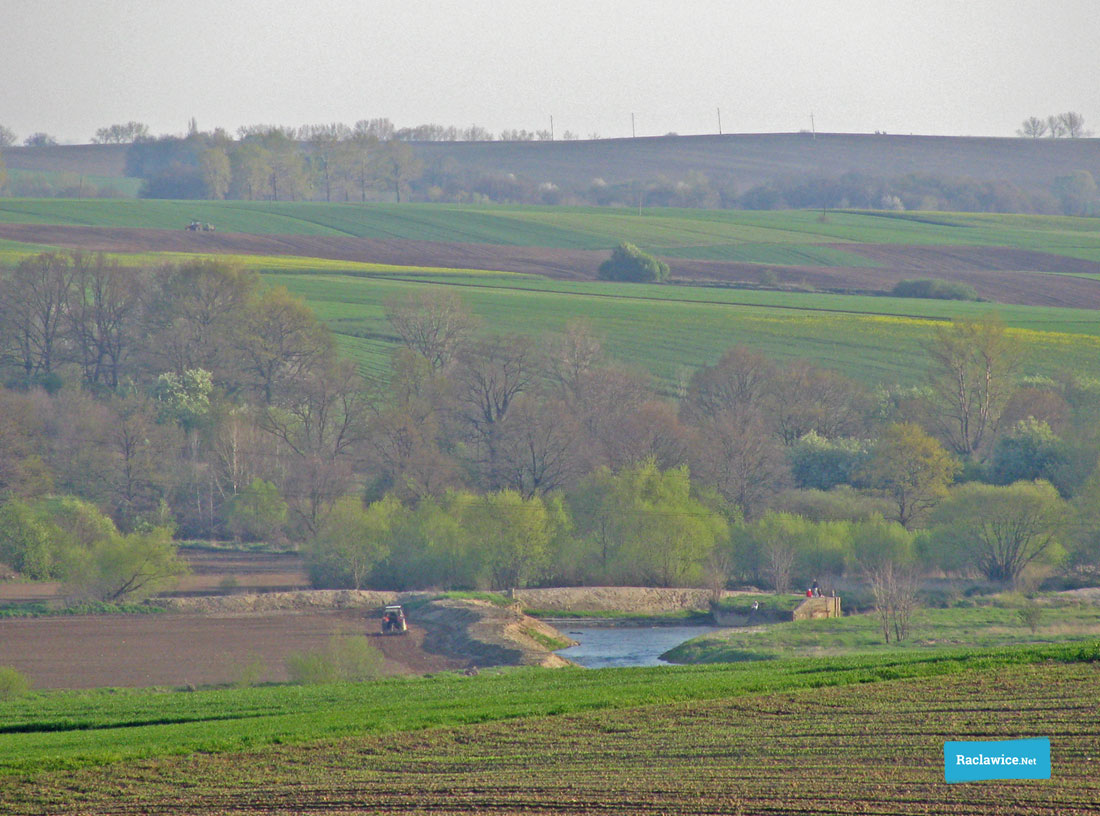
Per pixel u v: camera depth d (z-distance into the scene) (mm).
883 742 103250
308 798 94875
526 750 105750
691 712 116062
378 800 93750
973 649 148500
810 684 125375
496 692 135500
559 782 96500
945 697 116562
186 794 96875
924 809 86688
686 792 92875
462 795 94250
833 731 107125
